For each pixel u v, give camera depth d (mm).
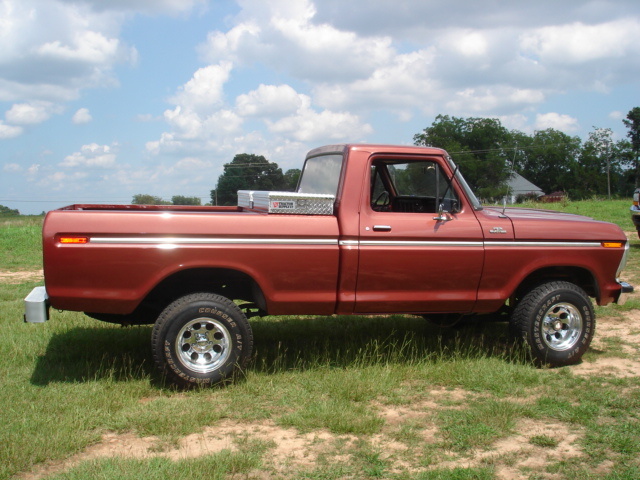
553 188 63188
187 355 4844
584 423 4262
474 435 4020
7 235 17453
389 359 5648
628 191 78000
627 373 5395
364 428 4078
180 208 6254
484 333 6652
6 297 8859
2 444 3750
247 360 4953
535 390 4938
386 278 5191
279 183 51531
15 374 5117
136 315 5543
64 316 7105
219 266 4836
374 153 5250
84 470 3447
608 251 5711
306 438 4008
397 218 5219
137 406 4441
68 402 4461
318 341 6234
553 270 5863
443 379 5133
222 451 3693
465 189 5434
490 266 5418
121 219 4684
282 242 4961
